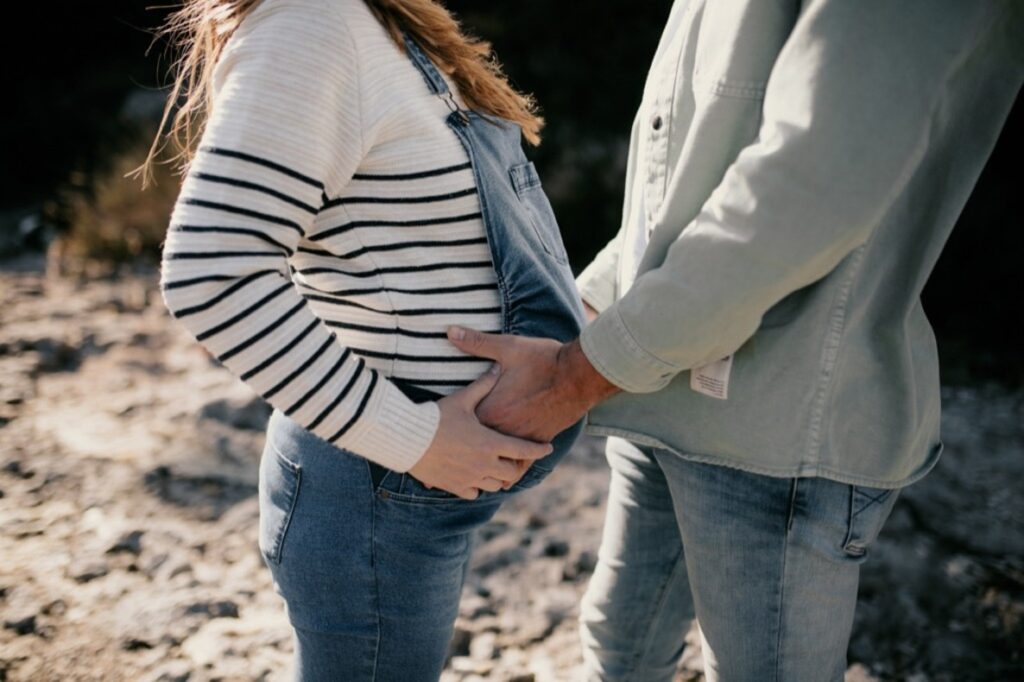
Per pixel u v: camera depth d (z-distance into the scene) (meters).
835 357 1.16
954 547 2.90
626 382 1.14
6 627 2.22
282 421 1.21
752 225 1.04
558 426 1.17
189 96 1.25
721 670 1.32
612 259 1.59
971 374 4.39
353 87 1.04
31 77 9.25
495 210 1.13
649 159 1.33
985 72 1.12
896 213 1.15
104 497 2.85
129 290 4.98
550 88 7.34
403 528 1.16
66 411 3.44
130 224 5.82
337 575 1.16
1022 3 1.08
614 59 7.55
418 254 1.12
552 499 3.01
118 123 7.88
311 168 1.02
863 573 2.69
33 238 6.22
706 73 1.21
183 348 4.13
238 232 1.00
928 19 1.01
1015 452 3.61
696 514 1.29
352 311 1.13
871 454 1.20
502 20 8.14
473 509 1.21
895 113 1.00
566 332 1.24
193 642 2.22
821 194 1.01
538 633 2.36
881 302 1.17
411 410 1.08
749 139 1.15
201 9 1.19
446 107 1.13
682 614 1.60
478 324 1.15
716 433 1.23
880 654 2.37
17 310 4.55
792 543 1.22
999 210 5.38
